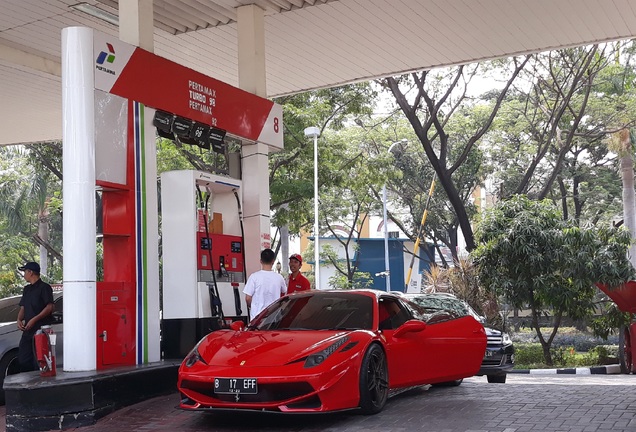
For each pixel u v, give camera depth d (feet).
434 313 30.22
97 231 33.63
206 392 23.71
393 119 131.95
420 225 141.49
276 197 94.02
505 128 127.54
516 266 65.92
